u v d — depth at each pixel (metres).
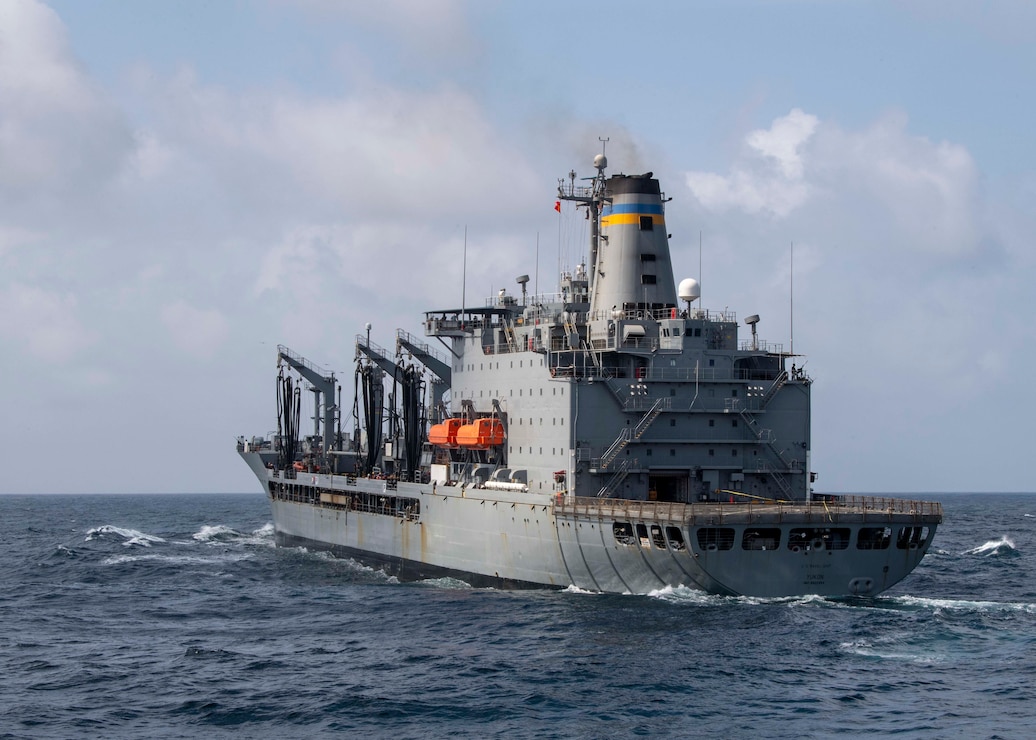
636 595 69.56
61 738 46.66
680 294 79.44
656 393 75.44
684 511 64.44
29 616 76.38
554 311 85.75
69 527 183.12
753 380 77.06
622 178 81.75
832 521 65.62
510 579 77.50
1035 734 44.84
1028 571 105.56
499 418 82.50
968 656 56.88
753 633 60.34
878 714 47.59
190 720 49.09
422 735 46.16
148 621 73.81
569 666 55.59
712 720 47.06
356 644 63.69
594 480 74.56
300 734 46.81
